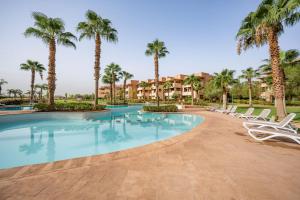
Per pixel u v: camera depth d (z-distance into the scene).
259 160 3.54
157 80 19.56
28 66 28.16
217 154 3.94
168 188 2.40
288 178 2.72
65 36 14.88
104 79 33.62
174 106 18.59
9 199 2.10
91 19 15.73
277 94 9.46
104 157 3.61
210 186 2.46
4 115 10.10
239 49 11.42
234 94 44.91
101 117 14.72
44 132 8.98
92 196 2.18
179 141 5.12
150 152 4.04
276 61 9.47
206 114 14.96
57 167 3.04
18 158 5.30
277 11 8.61
